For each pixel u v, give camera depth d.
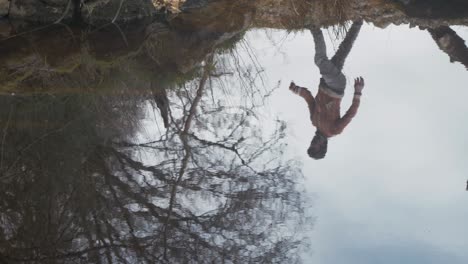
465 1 8.73
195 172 6.36
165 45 7.43
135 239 5.55
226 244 5.76
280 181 6.40
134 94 6.66
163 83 6.96
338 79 6.71
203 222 5.91
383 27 8.70
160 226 5.72
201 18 8.05
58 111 6.12
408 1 8.71
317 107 6.76
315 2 8.62
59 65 6.56
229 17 8.20
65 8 7.35
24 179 5.54
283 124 7.14
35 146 5.78
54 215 5.43
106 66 6.80
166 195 6.02
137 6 7.77
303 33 8.47
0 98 6.04
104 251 5.34
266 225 5.92
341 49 7.77
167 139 6.64
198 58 7.49
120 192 5.89
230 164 6.56
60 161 5.80
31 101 6.09
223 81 7.40
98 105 6.34
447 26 8.57
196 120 6.97
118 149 6.28
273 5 8.77
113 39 7.32
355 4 8.72
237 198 6.16
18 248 5.10
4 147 5.68
